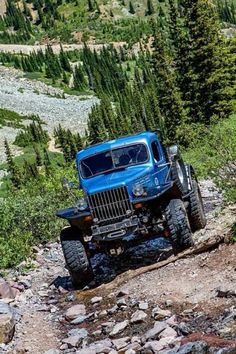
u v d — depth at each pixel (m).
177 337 6.41
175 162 10.51
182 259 9.31
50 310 9.09
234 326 6.17
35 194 18.97
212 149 19.81
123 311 7.98
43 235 14.77
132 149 10.67
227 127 21.33
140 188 9.78
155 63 55.09
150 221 9.85
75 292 9.82
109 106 163.00
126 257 10.88
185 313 7.03
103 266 10.82
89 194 9.95
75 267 9.90
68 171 20.00
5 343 7.91
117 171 10.38
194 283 7.98
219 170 12.38
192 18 43.91
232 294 7.05
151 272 9.33
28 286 10.91
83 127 174.12
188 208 10.70
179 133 34.78
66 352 7.17
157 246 11.13
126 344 6.73
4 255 12.46
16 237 13.66
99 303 8.77
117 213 9.86
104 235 9.80
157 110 134.38
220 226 9.91
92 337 7.45
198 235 10.05
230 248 8.65
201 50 43.59
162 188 9.66
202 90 44.88
